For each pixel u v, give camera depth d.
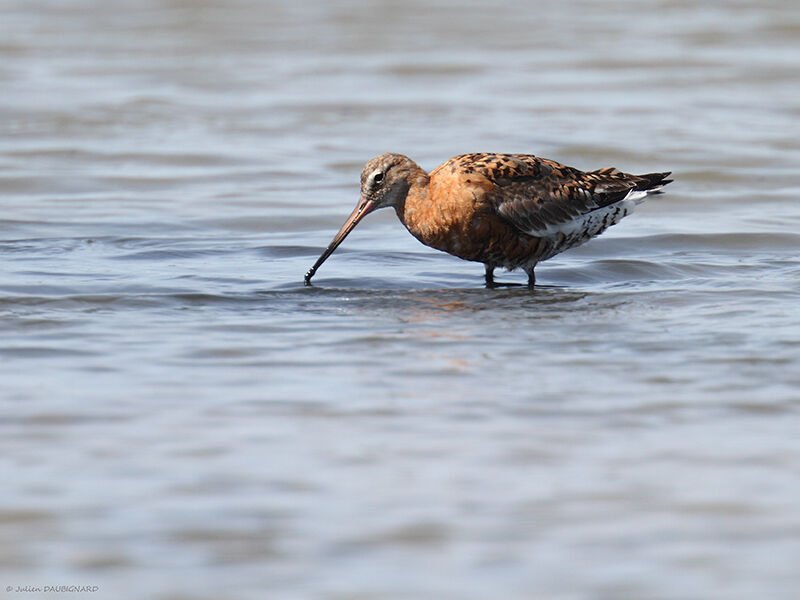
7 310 13.30
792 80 29.16
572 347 11.98
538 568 7.41
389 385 10.71
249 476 8.67
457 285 15.47
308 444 9.27
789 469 8.76
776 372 11.00
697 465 8.84
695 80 29.33
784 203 20.27
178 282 15.12
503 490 8.45
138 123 25.55
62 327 12.66
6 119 25.67
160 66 30.69
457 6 38.62
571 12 37.88
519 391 10.52
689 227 18.77
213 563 7.49
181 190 21.03
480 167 15.36
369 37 34.19
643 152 23.30
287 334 12.55
